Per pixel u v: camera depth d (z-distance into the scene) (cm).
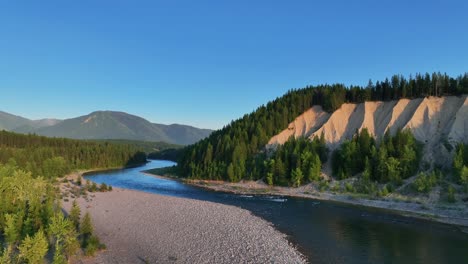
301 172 10294
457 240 4950
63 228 4147
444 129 10344
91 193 8781
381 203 7844
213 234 5053
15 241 4428
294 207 7569
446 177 8331
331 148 11756
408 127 10769
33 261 3569
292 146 11550
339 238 5016
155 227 5441
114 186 11294
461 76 11612
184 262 3959
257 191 10144
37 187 6919
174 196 9175
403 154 9088
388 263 3994
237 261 3988
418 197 7812
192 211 6612
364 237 5084
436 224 5941
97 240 4453
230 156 12656
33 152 15075
